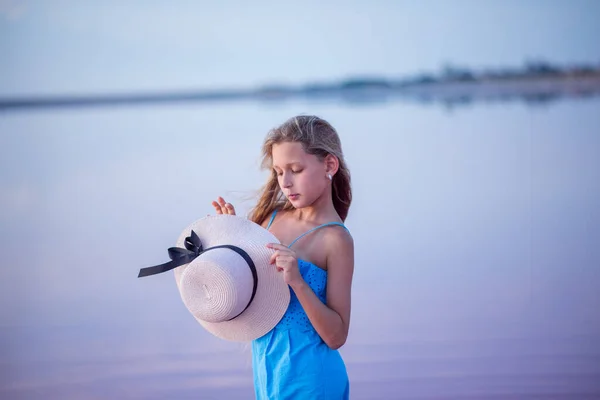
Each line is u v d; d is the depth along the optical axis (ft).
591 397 10.06
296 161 6.67
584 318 13.50
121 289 16.22
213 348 12.34
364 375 10.96
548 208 23.68
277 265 6.36
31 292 16.12
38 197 28.07
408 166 32.78
